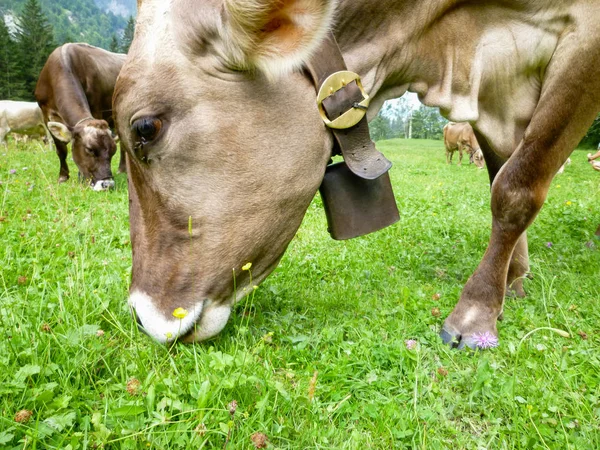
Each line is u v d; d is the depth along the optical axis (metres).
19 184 2.02
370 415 0.61
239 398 0.61
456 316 0.85
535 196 0.81
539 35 0.80
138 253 0.70
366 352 0.75
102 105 3.14
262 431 0.56
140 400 0.57
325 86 0.67
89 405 0.59
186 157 0.63
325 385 0.67
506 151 0.94
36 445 0.52
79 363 0.65
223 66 0.61
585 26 0.75
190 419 0.56
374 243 1.41
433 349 0.81
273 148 0.65
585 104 0.76
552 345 0.80
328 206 0.78
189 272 0.67
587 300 0.98
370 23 0.76
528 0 0.79
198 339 0.71
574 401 0.64
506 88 0.87
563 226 1.61
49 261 1.07
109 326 0.81
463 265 1.24
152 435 0.54
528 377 0.70
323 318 0.88
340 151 0.75
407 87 0.87
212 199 0.65
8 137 6.87
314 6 0.56
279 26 0.57
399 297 0.98
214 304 0.71
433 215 1.89
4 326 0.73
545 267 1.21
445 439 0.60
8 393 0.58
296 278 1.08
